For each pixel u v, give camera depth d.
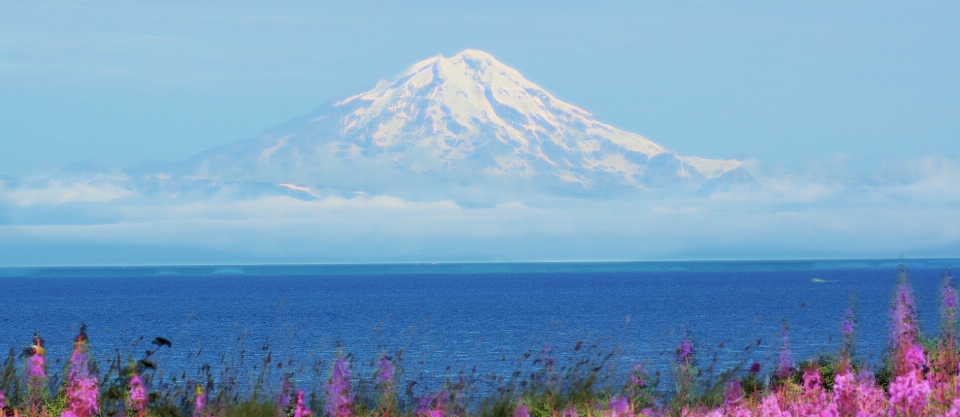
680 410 13.84
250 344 63.84
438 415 15.55
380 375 15.80
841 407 11.45
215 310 161.88
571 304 171.00
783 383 14.29
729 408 13.62
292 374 16.17
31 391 14.23
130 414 14.48
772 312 127.50
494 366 34.66
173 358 43.09
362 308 164.00
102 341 76.25
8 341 90.06
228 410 15.03
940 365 13.69
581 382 16.52
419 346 62.50
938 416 11.41
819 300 171.00
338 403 14.37
